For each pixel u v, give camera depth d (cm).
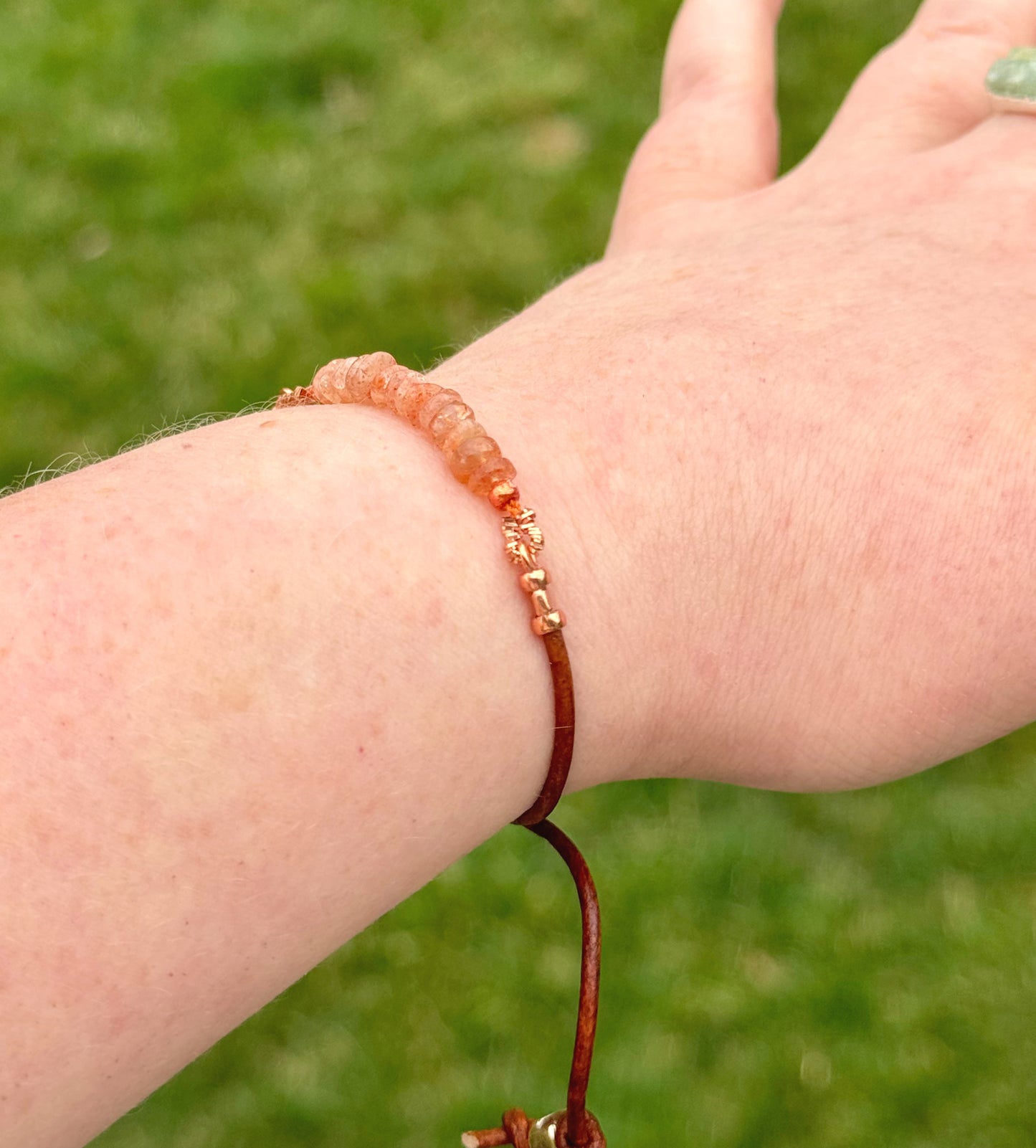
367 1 56
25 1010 13
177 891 13
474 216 49
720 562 17
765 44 28
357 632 14
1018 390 18
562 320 20
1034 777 37
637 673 17
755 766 19
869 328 19
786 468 17
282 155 51
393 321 46
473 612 15
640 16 54
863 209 23
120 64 54
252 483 15
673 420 17
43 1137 13
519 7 55
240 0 56
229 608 14
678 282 21
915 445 18
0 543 14
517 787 16
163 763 13
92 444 44
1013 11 26
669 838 37
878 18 52
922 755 18
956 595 17
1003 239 21
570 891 36
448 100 52
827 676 18
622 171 50
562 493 17
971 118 25
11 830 13
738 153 26
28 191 50
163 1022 13
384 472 15
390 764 14
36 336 46
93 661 13
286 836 14
